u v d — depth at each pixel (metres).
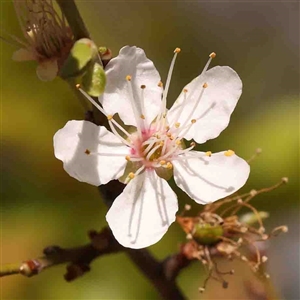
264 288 0.16
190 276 0.18
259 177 0.18
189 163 0.14
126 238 0.14
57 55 0.14
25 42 0.15
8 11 0.18
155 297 0.18
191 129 0.14
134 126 0.14
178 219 0.16
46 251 0.15
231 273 0.16
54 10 0.14
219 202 0.16
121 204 0.14
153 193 0.14
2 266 0.14
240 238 0.15
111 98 0.14
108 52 0.14
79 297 0.18
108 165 0.14
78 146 0.14
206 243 0.15
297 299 0.19
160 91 0.14
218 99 0.14
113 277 0.18
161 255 0.18
